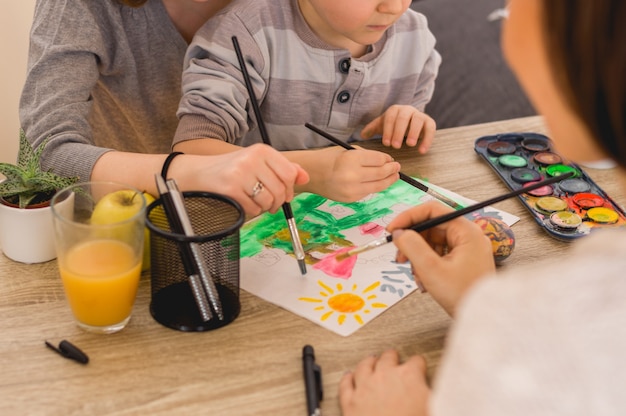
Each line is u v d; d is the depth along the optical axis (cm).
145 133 143
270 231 99
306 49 131
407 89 144
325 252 94
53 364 75
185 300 83
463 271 78
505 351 51
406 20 142
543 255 95
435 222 83
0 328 80
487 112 210
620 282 51
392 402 69
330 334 80
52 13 121
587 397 49
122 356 76
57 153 107
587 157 60
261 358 77
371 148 123
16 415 69
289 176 93
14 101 177
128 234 79
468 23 234
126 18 132
